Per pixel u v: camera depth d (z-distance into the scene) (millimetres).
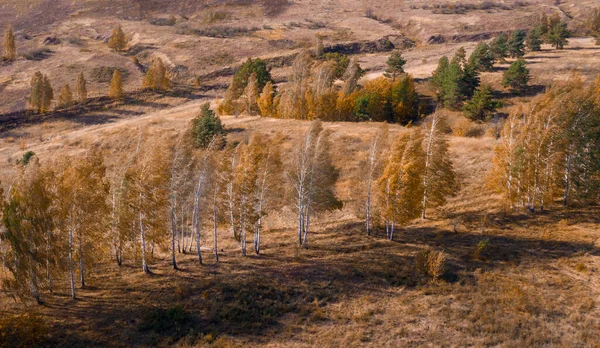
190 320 30531
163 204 36719
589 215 42531
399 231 44062
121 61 169750
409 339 27516
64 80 150875
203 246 45031
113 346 28000
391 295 32750
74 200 33031
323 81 98250
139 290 34469
